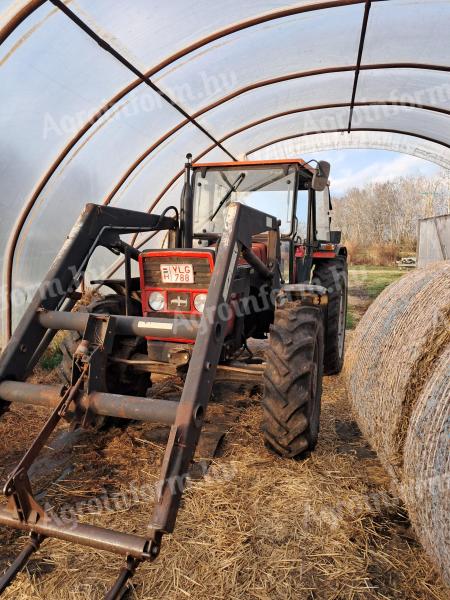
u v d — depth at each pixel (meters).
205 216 4.59
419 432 2.30
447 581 1.91
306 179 4.71
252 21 4.87
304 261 4.74
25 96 4.22
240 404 4.25
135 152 6.45
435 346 2.47
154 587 2.09
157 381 4.85
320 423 3.88
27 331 2.62
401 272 17.11
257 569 2.20
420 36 5.46
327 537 2.43
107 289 7.74
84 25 3.91
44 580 2.13
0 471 3.12
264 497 2.75
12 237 5.25
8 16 3.40
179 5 4.16
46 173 5.14
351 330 7.87
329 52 5.93
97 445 3.46
